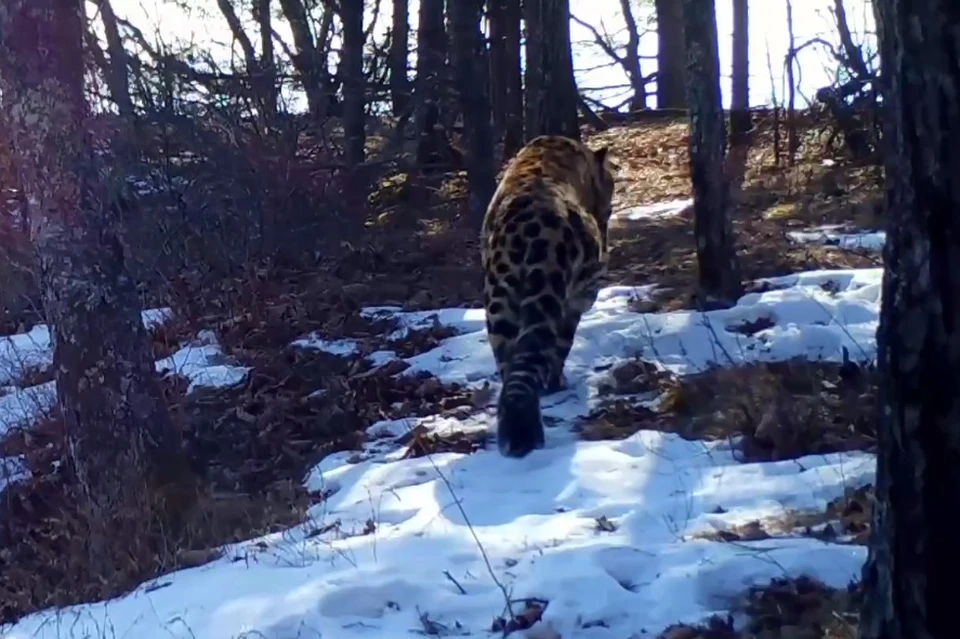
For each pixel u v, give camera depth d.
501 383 8.75
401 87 16.03
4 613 7.50
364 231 14.38
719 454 7.52
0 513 9.38
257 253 13.17
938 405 3.67
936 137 3.56
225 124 13.02
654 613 5.35
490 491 7.20
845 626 4.94
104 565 7.58
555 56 14.54
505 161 19.88
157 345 11.93
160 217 12.38
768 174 16.92
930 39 3.53
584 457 7.47
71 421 8.29
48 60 7.97
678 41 26.34
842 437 7.52
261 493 8.19
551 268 8.12
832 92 17.25
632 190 17.44
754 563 5.63
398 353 10.66
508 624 5.34
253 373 10.66
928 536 3.74
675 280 11.58
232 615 5.66
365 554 6.30
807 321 9.89
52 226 8.09
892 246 3.74
